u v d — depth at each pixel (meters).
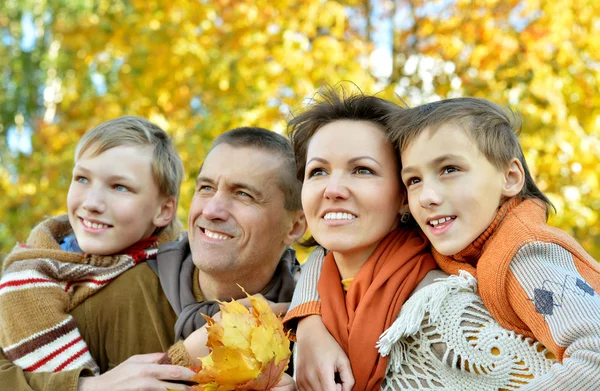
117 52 6.06
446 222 1.56
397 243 1.73
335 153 1.69
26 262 2.12
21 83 9.99
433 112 1.60
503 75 5.37
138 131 2.35
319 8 5.55
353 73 5.26
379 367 1.54
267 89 5.17
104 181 2.22
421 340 1.55
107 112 5.95
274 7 5.41
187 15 5.50
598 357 1.24
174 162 2.44
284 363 1.39
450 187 1.55
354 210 1.67
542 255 1.45
